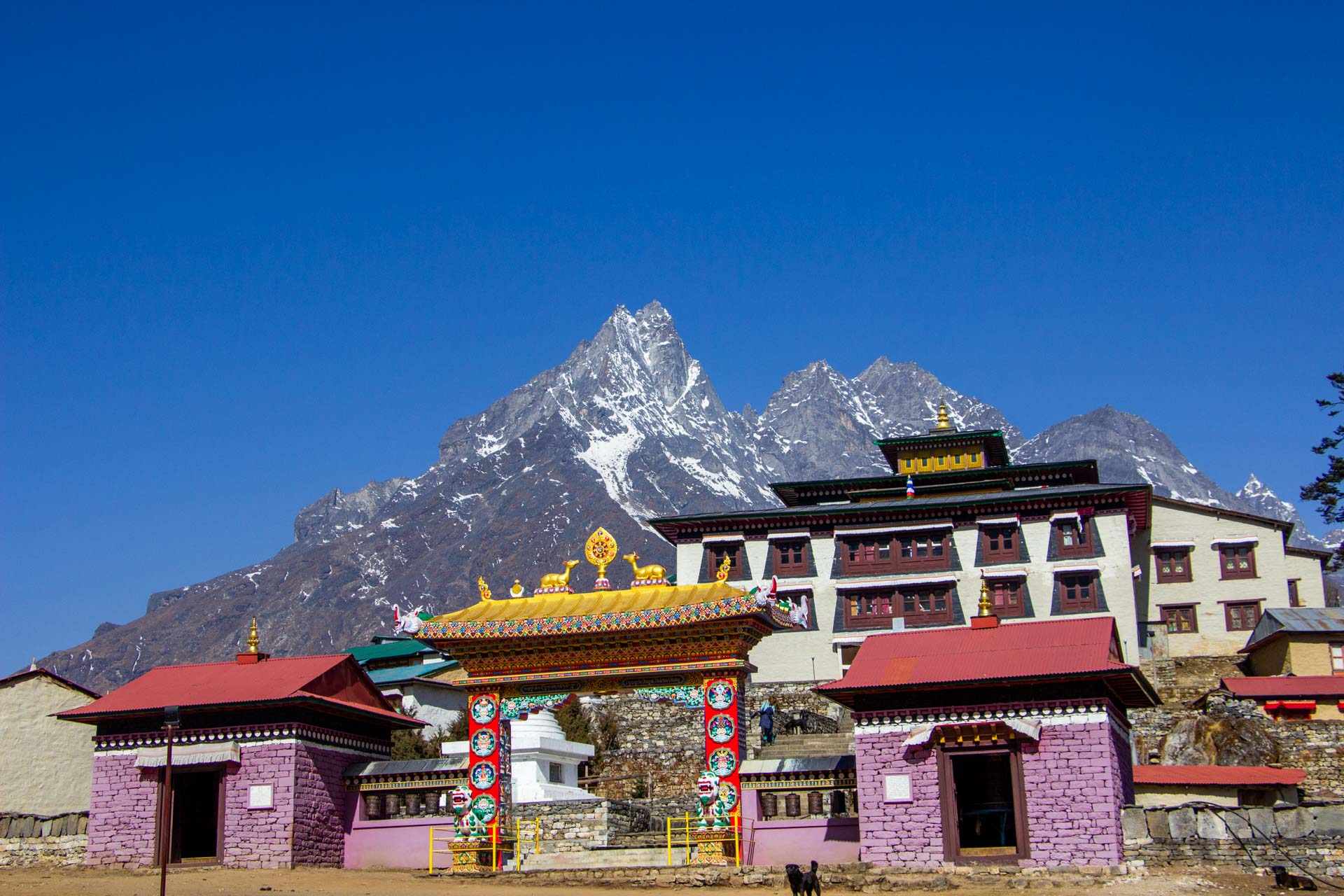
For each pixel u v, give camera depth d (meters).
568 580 42.78
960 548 76.69
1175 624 80.75
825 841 38.94
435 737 72.56
